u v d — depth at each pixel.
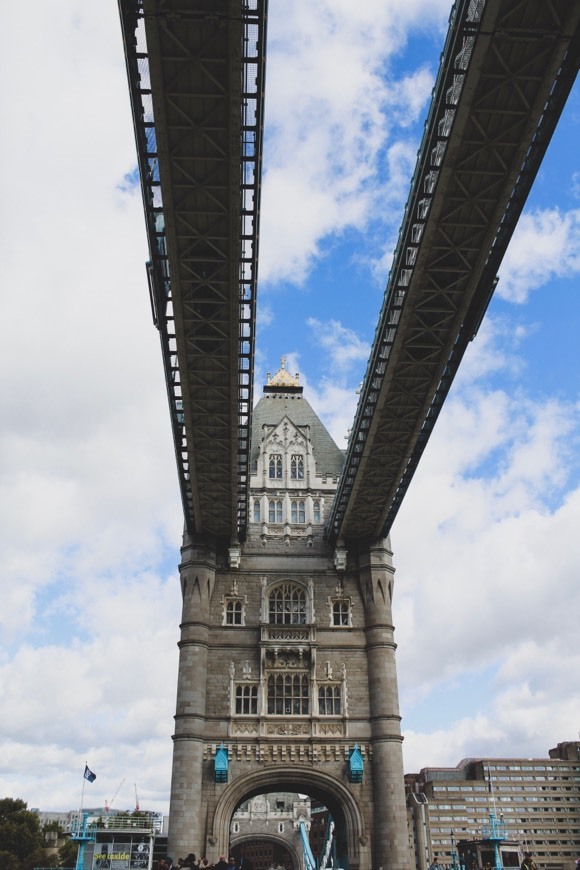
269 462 70.69
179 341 44.22
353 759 58.09
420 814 171.62
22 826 101.75
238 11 28.23
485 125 33.19
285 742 58.84
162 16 28.61
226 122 32.75
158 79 30.94
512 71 30.92
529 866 43.94
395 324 44.31
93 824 83.56
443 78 32.81
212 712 59.59
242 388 49.66
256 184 35.88
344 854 58.78
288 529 67.31
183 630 61.66
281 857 188.50
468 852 76.12
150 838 80.00
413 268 40.00
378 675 61.19
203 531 65.38
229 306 41.53
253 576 65.12
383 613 63.53
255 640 62.47
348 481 59.75
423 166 36.28
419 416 51.31
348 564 66.12
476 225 37.59
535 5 28.50
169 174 34.91
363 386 51.84
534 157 35.72
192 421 51.44
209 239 38.28
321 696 61.19
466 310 42.66
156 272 41.56
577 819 191.38
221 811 56.31
